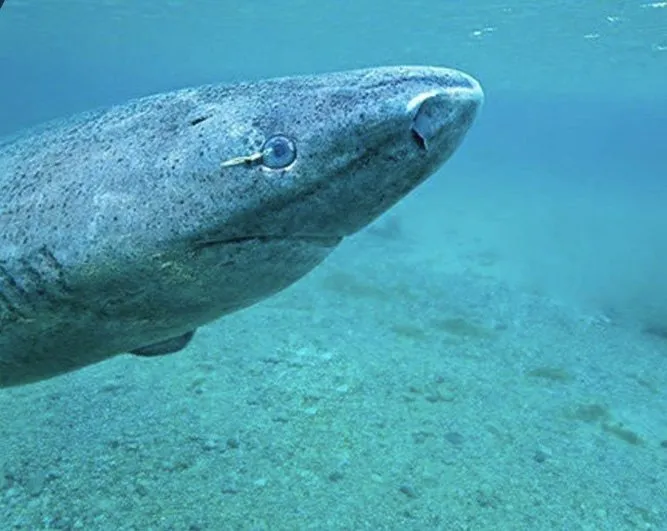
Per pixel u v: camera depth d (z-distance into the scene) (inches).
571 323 415.2
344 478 196.1
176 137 63.4
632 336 403.5
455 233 754.2
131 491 177.3
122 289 64.4
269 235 63.5
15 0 1190.3
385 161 61.2
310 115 60.8
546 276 557.0
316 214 63.1
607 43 1160.8
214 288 66.1
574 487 208.4
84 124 69.0
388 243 639.8
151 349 93.5
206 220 61.0
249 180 60.5
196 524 166.7
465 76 65.9
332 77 63.6
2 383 76.5
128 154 64.0
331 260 524.7
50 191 64.5
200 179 61.1
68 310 66.1
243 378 254.8
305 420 227.1
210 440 206.1
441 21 1072.2
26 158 67.6
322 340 310.5
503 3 903.1
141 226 61.6
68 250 62.9
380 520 178.4
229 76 2723.9
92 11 1258.0
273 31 1358.3
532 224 879.7
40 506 167.5
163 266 62.8
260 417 225.0
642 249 744.3
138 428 209.3
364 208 64.4
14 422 206.2
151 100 68.9
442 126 61.6
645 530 190.5
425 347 327.0
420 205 1008.2
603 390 302.7
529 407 268.4
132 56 2222.0
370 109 59.6
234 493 181.6
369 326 350.0
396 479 199.2
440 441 226.1
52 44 1958.7
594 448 238.5
